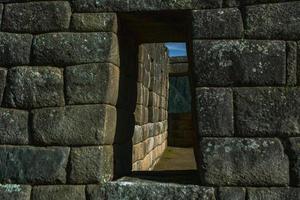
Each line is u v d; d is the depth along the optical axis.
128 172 5.20
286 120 3.99
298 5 4.09
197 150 4.18
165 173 5.09
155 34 5.30
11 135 4.27
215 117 4.07
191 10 4.23
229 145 4.02
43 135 4.21
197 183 4.12
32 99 4.28
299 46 4.05
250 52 4.09
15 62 4.36
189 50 4.39
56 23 4.37
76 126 4.19
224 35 4.15
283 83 4.04
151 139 9.71
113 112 4.45
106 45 4.27
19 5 4.45
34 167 4.18
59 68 4.31
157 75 10.48
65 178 4.14
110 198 4.06
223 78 4.10
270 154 3.97
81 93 4.23
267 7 4.13
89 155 4.14
